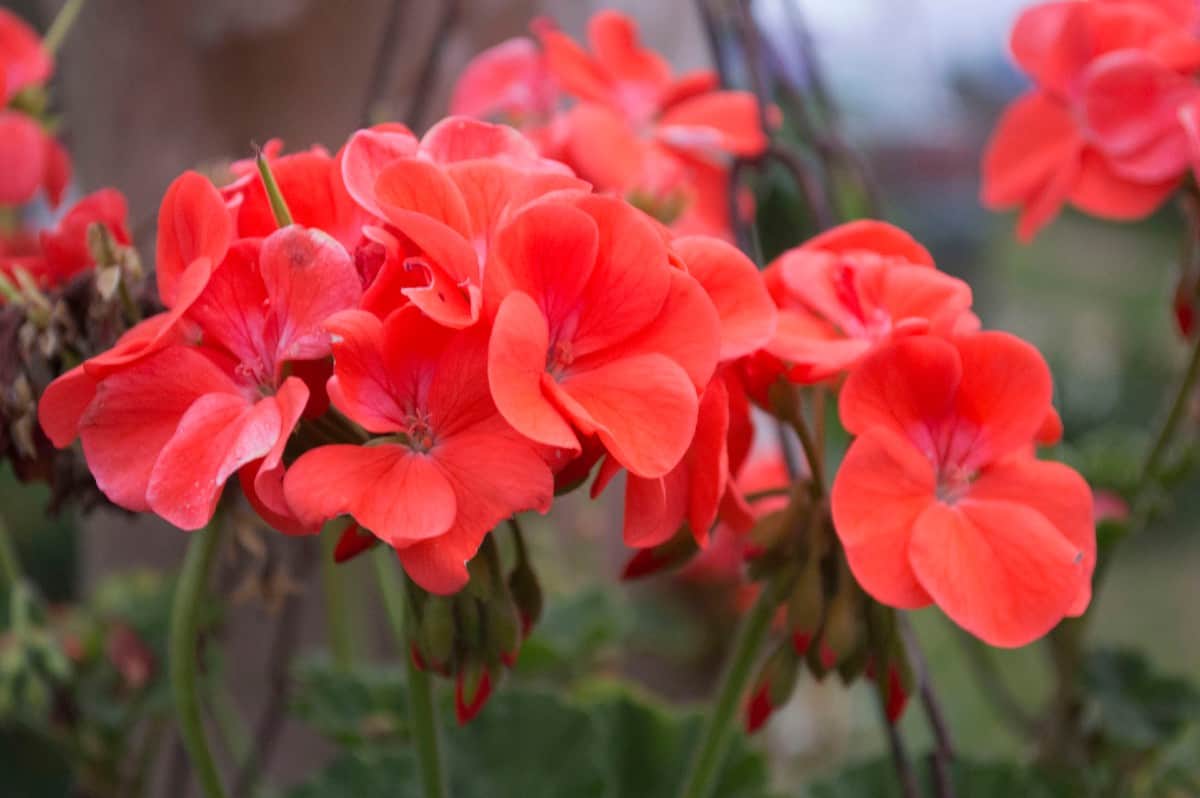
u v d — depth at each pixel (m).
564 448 0.50
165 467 0.50
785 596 0.55
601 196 0.51
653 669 1.17
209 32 0.78
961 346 0.53
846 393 0.53
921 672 0.58
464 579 0.49
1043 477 0.53
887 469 0.52
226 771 0.80
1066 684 0.72
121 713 0.73
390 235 0.50
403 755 0.67
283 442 0.49
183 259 0.52
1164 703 0.72
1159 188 0.67
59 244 0.57
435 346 0.50
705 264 0.53
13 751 0.74
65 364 0.57
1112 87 0.66
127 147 0.81
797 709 1.17
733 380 0.55
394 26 0.66
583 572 0.97
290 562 0.68
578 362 0.51
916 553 0.52
